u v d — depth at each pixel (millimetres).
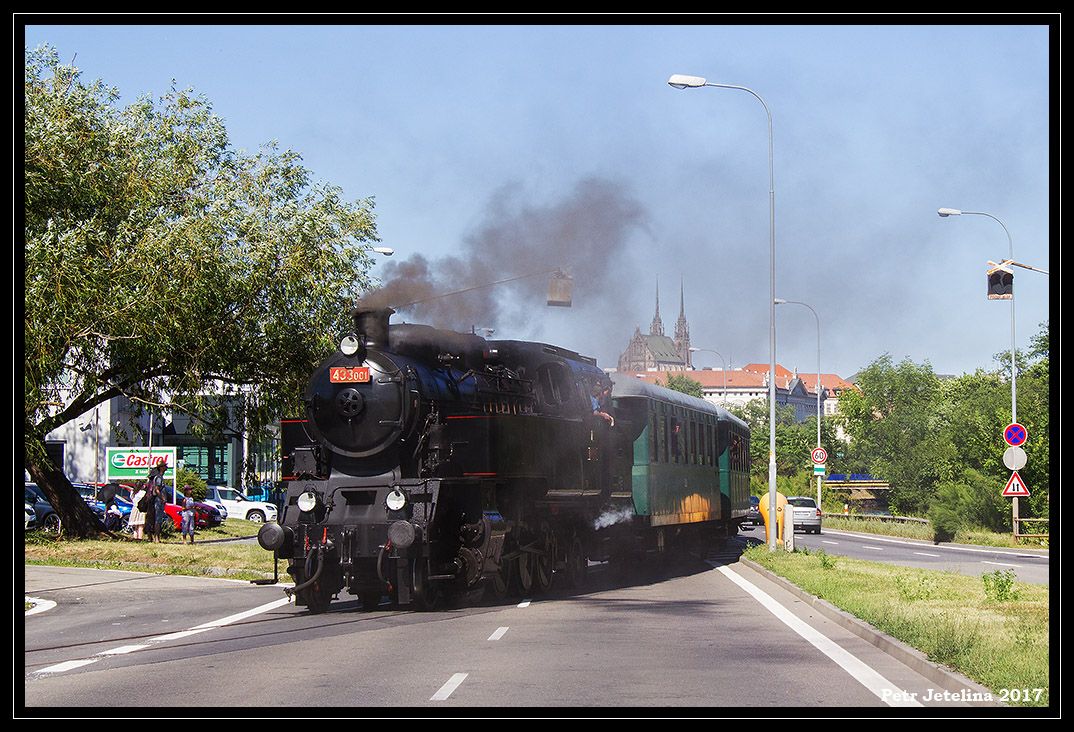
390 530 16797
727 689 10156
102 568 26500
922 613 14961
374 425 17578
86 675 11281
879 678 10773
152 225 29094
